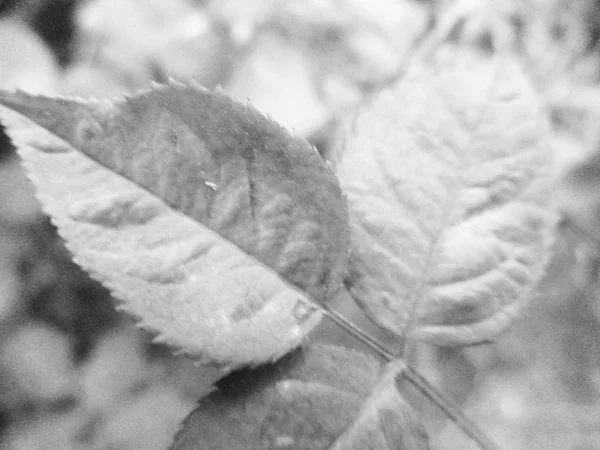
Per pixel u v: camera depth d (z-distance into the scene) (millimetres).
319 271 151
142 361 309
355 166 162
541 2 350
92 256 141
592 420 286
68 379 304
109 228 143
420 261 160
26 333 308
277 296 148
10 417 295
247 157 148
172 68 344
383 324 158
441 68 165
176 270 144
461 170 161
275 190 149
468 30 349
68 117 142
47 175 141
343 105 344
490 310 159
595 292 304
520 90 163
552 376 298
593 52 345
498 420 288
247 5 358
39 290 316
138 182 145
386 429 149
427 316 158
